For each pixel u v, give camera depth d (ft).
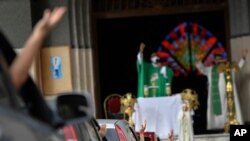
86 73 164.25
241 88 164.55
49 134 33.73
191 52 173.99
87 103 39.37
